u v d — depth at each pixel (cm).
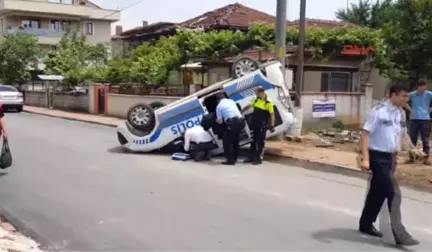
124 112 2700
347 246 630
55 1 6269
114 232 686
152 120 1384
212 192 922
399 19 2359
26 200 864
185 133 1300
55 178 1045
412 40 2298
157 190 934
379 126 638
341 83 2328
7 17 5831
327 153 1330
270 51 2166
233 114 1223
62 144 1592
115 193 909
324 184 1010
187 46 2594
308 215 773
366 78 2345
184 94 2373
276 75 1325
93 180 1025
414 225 731
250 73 1327
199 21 3644
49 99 3575
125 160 1280
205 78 2614
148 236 667
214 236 666
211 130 1287
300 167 1210
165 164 1224
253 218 752
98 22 6322
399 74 2245
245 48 2303
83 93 3150
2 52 4178
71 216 764
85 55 4044
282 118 1329
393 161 651
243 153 1391
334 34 2136
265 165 1234
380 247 629
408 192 944
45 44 5806
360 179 1068
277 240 652
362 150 642
